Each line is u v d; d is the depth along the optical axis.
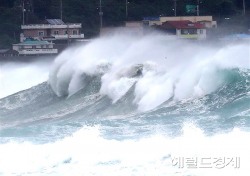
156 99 163.25
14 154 103.88
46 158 101.19
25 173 95.44
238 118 136.75
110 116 159.25
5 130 136.62
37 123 160.12
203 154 98.44
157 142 106.00
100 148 104.19
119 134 122.88
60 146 106.31
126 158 98.81
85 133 113.44
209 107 153.88
